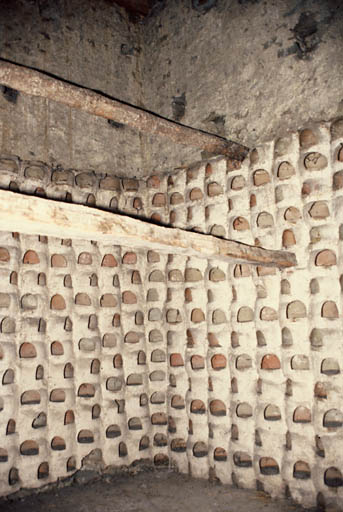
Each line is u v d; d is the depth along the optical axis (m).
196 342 2.57
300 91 2.33
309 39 2.35
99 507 2.15
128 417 2.60
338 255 2.09
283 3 2.48
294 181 2.28
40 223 1.27
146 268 2.79
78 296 2.56
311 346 2.13
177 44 2.98
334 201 2.13
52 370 2.41
